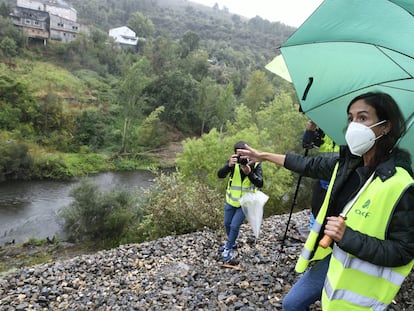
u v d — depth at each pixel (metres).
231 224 5.59
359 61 2.55
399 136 1.84
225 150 19.70
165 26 162.62
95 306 4.56
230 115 52.78
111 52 73.19
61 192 27.42
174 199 9.15
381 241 1.67
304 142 4.38
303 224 7.27
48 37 71.62
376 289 1.77
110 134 44.03
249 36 168.75
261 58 137.25
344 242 1.72
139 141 43.94
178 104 52.47
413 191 1.65
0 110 37.75
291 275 4.79
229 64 106.06
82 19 115.12
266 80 53.72
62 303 4.78
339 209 2.05
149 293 4.78
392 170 1.73
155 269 5.85
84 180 18.47
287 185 19.45
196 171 20.33
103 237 17.67
